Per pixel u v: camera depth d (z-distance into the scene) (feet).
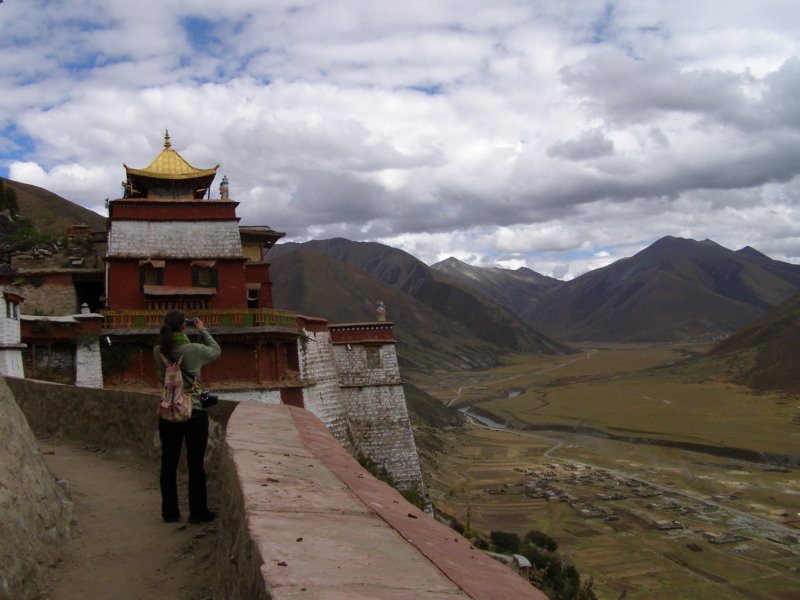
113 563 26.78
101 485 39.81
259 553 12.16
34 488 27.43
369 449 135.23
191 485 31.81
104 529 30.94
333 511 15.78
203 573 25.40
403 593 10.43
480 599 10.67
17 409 30.40
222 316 116.26
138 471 43.78
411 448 137.49
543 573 134.72
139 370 113.91
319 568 11.37
